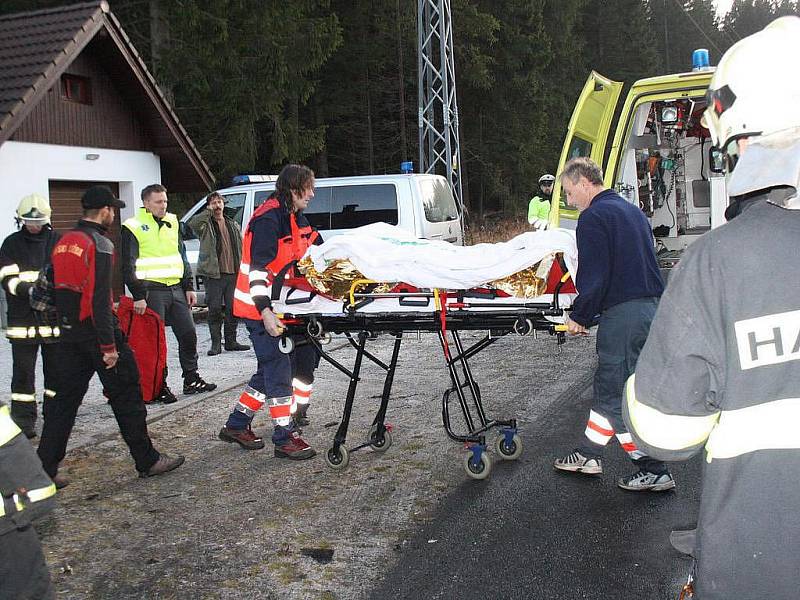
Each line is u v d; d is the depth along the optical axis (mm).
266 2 18078
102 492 4762
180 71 17469
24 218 5430
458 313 4559
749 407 1503
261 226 4863
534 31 32531
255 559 3809
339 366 5016
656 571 3557
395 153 31359
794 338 1483
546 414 6176
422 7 17500
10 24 12648
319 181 10945
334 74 28656
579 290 4230
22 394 5707
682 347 1559
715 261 1559
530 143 33719
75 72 12547
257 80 18531
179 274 6980
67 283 4516
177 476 5023
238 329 11406
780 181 1529
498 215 35344
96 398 7031
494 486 4688
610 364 4434
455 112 17781
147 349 6441
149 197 6789
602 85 7293
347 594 3447
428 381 7445
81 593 3518
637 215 4379
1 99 10891
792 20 1620
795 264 1502
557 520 4164
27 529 2291
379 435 5328
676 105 8234
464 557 3766
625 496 4469
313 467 5125
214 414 6480
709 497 1551
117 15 18688
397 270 4508
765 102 1560
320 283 4773
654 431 1610
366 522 4215
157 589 3539
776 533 1475
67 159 12438
